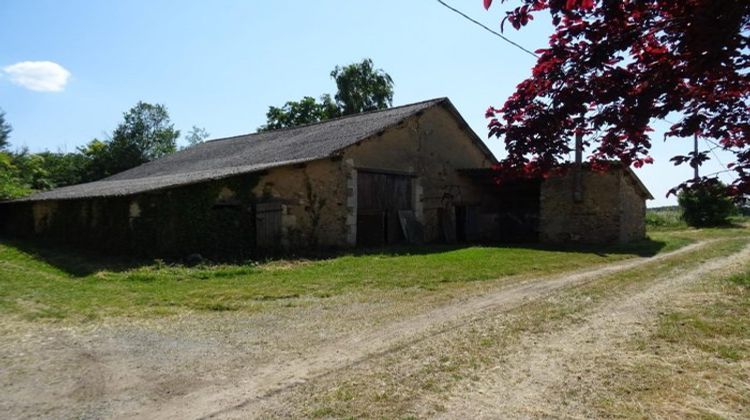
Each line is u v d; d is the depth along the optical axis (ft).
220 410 11.61
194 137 161.38
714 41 8.42
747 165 10.19
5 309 22.52
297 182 46.65
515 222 66.85
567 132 10.73
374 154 53.47
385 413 11.14
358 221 52.37
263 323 20.03
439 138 61.62
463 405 11.50
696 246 52.54
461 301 23.71
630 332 17.01
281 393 12.51
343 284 28.73
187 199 39.11
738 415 10.62
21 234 61.21
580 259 40.40
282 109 114.32
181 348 16.62
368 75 110.93
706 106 10.26
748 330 16.61
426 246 52.75
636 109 9.62
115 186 51.57
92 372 14.34
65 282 29.53
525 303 22.58
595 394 11.91
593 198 54.85
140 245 39.42
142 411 11.69
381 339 17.24
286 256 41.73
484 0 8.73
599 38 9.46
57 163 115.55
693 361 13.91
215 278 31.07
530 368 13.79
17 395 12.70
